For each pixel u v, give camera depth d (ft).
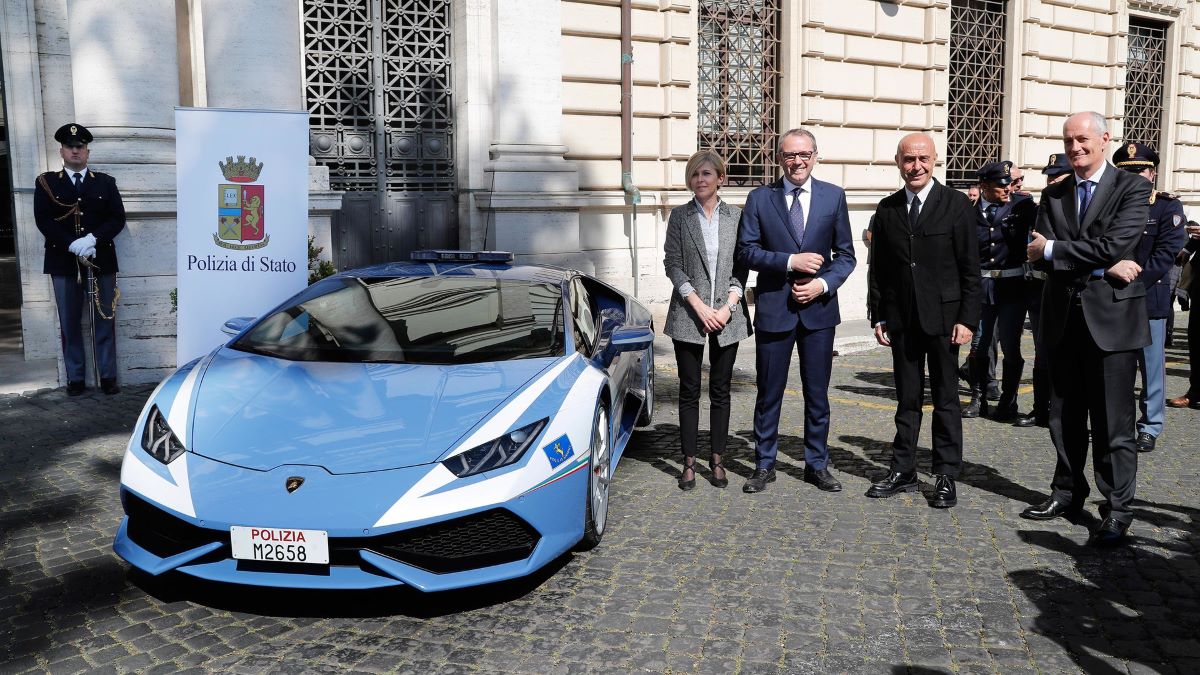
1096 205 13.71
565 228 33.17
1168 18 53.57
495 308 14.94
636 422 19.04
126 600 11.55
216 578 10.69
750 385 25.93
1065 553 13.35
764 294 16.10
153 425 12.01
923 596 11.80
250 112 19.63
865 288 41.75
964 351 32.37
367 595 11.71
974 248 15.03
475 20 31.81
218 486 10.78
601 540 13.67
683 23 35.63
